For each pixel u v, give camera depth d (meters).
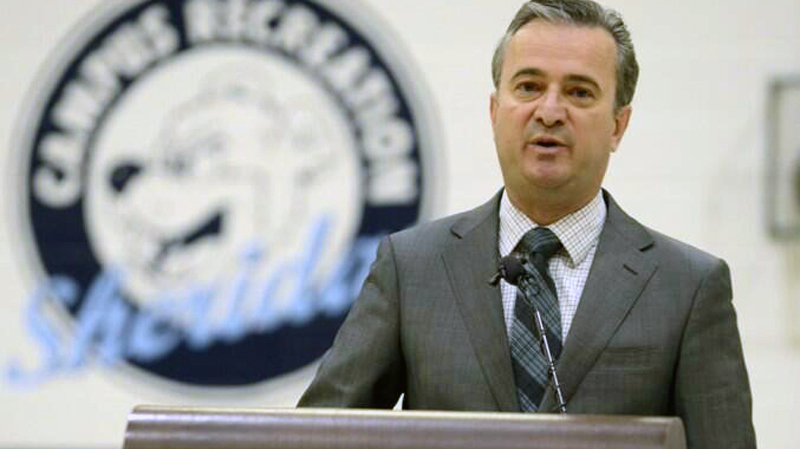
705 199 13.33
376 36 13.83
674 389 6.23
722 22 13.40
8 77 14.13
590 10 6.39
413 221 13.70
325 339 13.78
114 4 14.14
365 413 4.96
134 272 13.97
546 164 6.27
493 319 6.32
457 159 13.67
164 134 14.02
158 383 13.90
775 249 13.20
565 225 6.50
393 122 13.78
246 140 13.93
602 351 6.16
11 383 13.97
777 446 13.10
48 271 14.02
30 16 14.18
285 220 13.85
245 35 13.99
